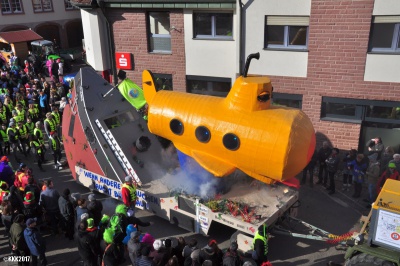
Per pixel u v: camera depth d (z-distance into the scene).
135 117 11.52
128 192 9.88
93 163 11.29
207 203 9.30
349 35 12.12
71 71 28.98
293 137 8.30
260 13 13.00
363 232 8.15
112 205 11.34
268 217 8.80
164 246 8.12
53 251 9.82
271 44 13.41
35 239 8.37
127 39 15.95
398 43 11.88
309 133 8.64
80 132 11.31
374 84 12.34
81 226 8.36
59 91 18.95
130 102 11.87
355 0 11.70
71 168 12.52
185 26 14.66
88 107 11.11
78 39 39.72
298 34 12.95
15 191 10.23
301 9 12.47
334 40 12.34
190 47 14.87
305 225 9.34
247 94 8.70
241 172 10.29
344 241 8.73
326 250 9.55
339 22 12.09
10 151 15.86
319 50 12.62
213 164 9.35
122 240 8.47
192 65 15.10
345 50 12.31
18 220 8.58
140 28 15.54
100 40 16.22
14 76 22.02
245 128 8.66
